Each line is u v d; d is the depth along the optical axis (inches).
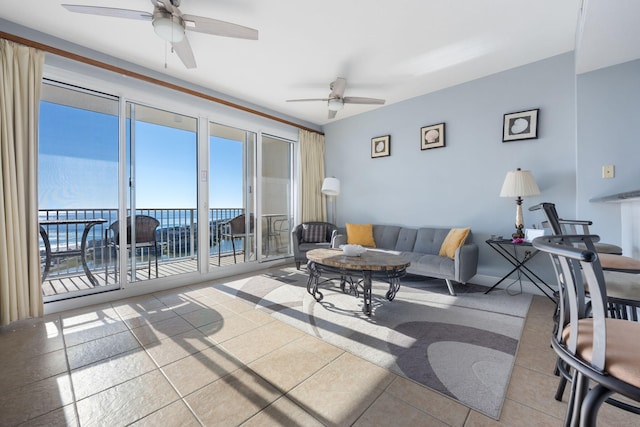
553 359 69.2
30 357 70.6
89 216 123.8
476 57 120.6
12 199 90.2
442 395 56.2
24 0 84.4
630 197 65.7
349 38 106.0
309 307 106.0
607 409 52.4
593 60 96.3
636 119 95.8
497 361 68.5
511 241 114.5
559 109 119.4
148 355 71.6
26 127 94.7
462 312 101.0
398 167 172.2
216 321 93.0
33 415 50.9
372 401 54.6
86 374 63.5
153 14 75.6
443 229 149.1
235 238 170.7
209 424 48.9
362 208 191.5
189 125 147.5
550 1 87.0
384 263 97.0
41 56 98.2
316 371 64.6
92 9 73.4
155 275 142.4
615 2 69.1
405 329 86.9
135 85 124.3
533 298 117.3
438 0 86.7
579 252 27.4
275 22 96.6
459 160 147.2
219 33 83.1
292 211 202.5
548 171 122.1
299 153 198.4
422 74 135.6
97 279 127.6
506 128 131.8
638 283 55.2
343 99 137.3
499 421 49.1
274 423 49.1
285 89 151.5
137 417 50.5
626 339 31.6
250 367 66.2
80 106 116.3
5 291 88.2
